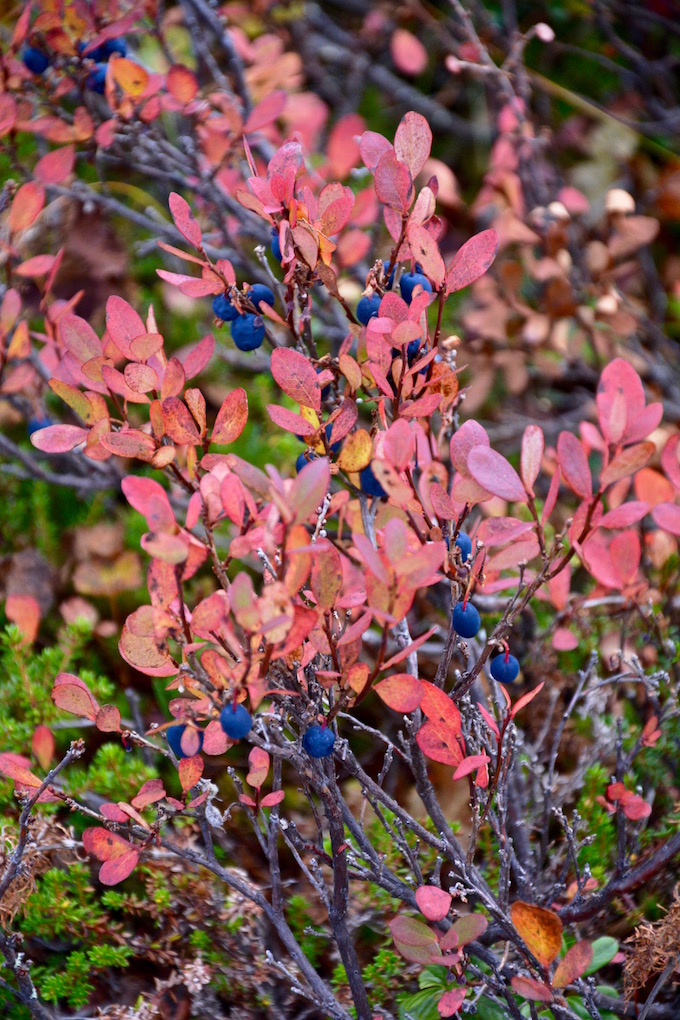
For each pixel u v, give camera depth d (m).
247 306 0.83
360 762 0.96
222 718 0.76
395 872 0.89
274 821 0.83
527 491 0.79
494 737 0.88
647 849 0.90
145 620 0.77
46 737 0.87
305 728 0.80
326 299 1.03
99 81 0.95
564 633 0.92
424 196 0.80
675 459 0.81
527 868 0.89
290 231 0.80
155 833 0.82
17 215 0.91
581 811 0.90
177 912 0.88
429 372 0.81
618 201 1.09
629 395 0.80
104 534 1.01
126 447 0.79
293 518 0.75
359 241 1.01
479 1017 0.84
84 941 0.88
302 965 0.84
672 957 0.83
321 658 0.81
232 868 0.88
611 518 0.79
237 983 0.87
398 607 0.76
